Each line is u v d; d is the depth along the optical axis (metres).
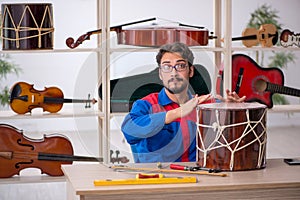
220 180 2.21
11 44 4.23
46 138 4.36
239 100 2.49
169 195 2.14
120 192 2.09
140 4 6.52
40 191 5.43
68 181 2.43
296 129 6.82
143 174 2.24
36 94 4.36
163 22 4.07
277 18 6.82
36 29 4.24
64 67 6.66
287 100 6.85
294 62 6.79
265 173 2.32
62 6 6.55
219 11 4.67
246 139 2.34
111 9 6.50
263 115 2.37
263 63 6.75
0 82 6.48
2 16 4.25
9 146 4.29
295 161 2.50
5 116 4.27
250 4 6.78
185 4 6.59
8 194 5.33
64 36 6.59
